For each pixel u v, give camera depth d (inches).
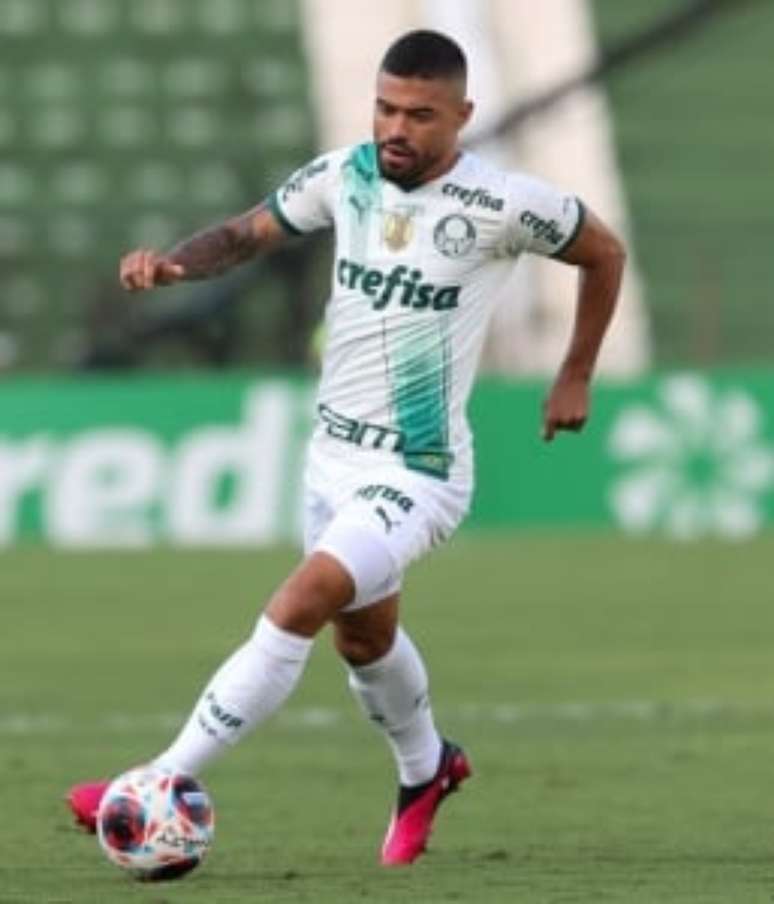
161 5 4596.5
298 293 3683.6
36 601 2588.6
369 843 1151.6
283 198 1033.5
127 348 3700.8
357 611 1019.9
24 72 4505.4
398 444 1008.2
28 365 4133.9
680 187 4431.6
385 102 991.6
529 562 2992.1
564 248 1027.3
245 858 1092.5
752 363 4188.0
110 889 971.9
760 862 1073.5
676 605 2529.5
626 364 4131.4
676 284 4291.3
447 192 1007.0
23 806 1278.3
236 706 967.0
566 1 4594.0
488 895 957.2
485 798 1317.7
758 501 3299.7
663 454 3294.8
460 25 3843.5
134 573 2869.1
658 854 1101.1
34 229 4281.5
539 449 3289.9
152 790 962.7
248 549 3139.8
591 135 4471.0
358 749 1556.3
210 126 4456.2
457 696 1840.6
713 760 1481.3
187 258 1019.3
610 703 1796.3
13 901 938.7
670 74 4574.3
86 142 4416.8
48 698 1839.3
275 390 3216.0
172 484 3196.4
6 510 3184.1
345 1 4626.0
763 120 4549.7
